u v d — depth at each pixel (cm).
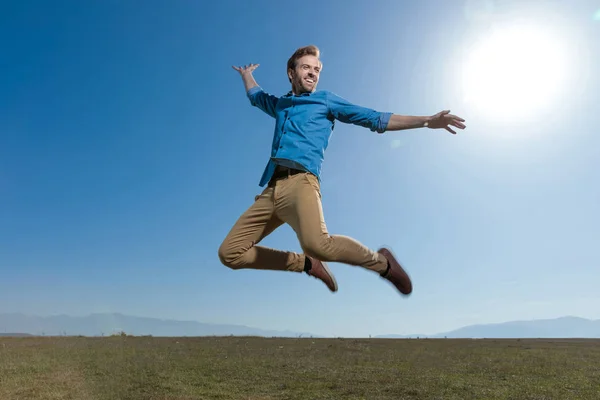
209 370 809
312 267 373
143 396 592
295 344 1340
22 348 1142
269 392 628
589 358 1049
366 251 332
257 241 356
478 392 636
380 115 339
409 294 354
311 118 343
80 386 647
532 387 673
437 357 1048
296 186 325
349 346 1299
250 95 412
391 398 597
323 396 604
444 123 328
